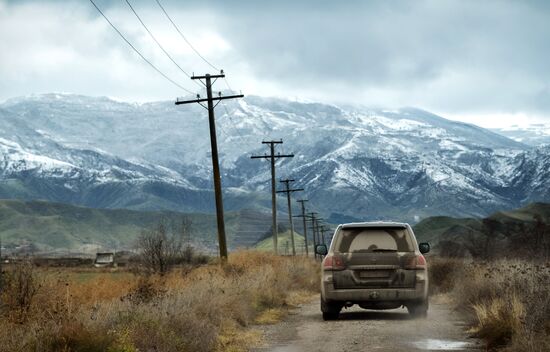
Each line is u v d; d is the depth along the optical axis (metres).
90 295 22.02
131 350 13.95
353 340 19.17
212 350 17.64
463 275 38.88
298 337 20.39
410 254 24.12
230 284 28.14
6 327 14.77
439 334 20.28
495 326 18.36
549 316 16.78
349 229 24.80
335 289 24.20
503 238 108.00
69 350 13.05
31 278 19.12
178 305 19.44
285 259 54.22
